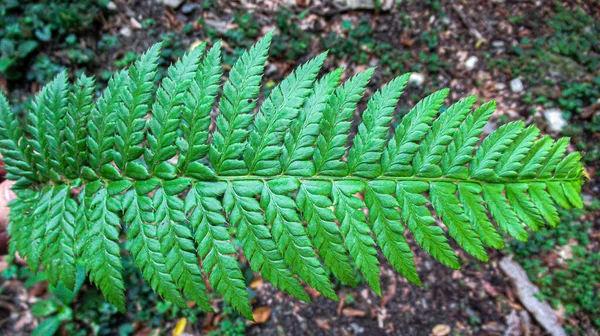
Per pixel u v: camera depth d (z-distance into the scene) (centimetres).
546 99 79
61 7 74
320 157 28
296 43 81
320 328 65
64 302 59
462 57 84
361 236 27
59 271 28
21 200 29
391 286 68
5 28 72
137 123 28
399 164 27
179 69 28
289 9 85
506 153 27
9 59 69
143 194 28
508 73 83
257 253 27
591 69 82
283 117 27
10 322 60
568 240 69
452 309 66
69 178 29
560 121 78
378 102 27
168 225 27
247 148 28
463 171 27
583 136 77
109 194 28
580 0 90
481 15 87
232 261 27
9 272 61
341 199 27
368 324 65
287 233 27
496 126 78
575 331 63
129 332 62
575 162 26
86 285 62
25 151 29
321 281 26
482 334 64
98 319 61
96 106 28
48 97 28
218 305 65
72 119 28
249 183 28
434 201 27
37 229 28
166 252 27
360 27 84
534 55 84
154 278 27
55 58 73
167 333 62
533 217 26
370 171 27
